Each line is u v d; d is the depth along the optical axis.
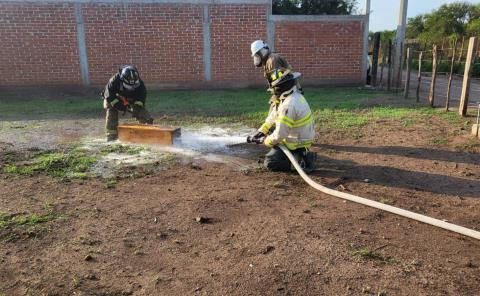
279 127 5.29
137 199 4.71
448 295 2.96
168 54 13.59
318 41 13.91
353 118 8.80
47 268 3.34
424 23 30.02
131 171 5.66
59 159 6.09
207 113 9.69
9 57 13.08
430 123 8.21
